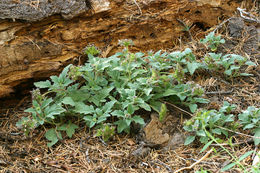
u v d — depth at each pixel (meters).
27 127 1.43
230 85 1.59
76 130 1.50
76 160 1.41
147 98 1.48
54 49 1.57
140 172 1.37
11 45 1.50
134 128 1.48
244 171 1.27
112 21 1.63
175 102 1.52
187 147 1.44
